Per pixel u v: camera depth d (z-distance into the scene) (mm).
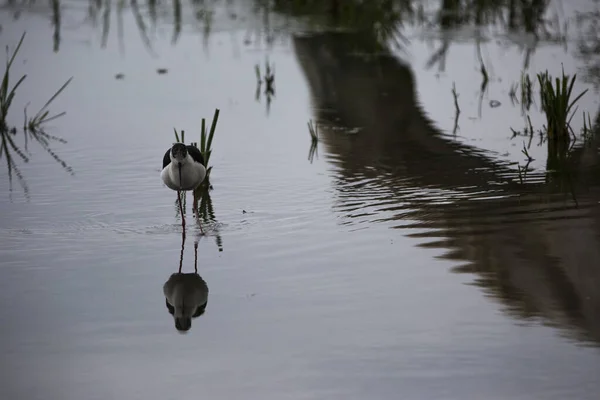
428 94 33906
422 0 49188
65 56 39312
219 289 18328
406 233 21000
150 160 27078
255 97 33719
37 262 19719
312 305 17422
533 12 45406
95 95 33844
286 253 20078
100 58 39125
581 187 23984
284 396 14172
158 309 17453
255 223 22000
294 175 25578
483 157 26922
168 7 49812
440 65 37906
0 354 15625
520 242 20203
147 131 29766
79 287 18453
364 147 28109
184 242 20906
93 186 24891
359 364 15109
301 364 15148
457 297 17594
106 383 14656
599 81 34125
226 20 46562
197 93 34188
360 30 44188
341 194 23938
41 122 30828
